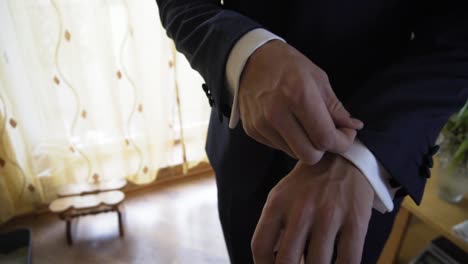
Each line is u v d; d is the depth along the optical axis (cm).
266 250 34
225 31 39
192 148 178
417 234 124
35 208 161
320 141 33
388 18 48
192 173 188
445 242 108
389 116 38
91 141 154
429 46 44
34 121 145
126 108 154
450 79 41
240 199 63
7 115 137
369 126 38
